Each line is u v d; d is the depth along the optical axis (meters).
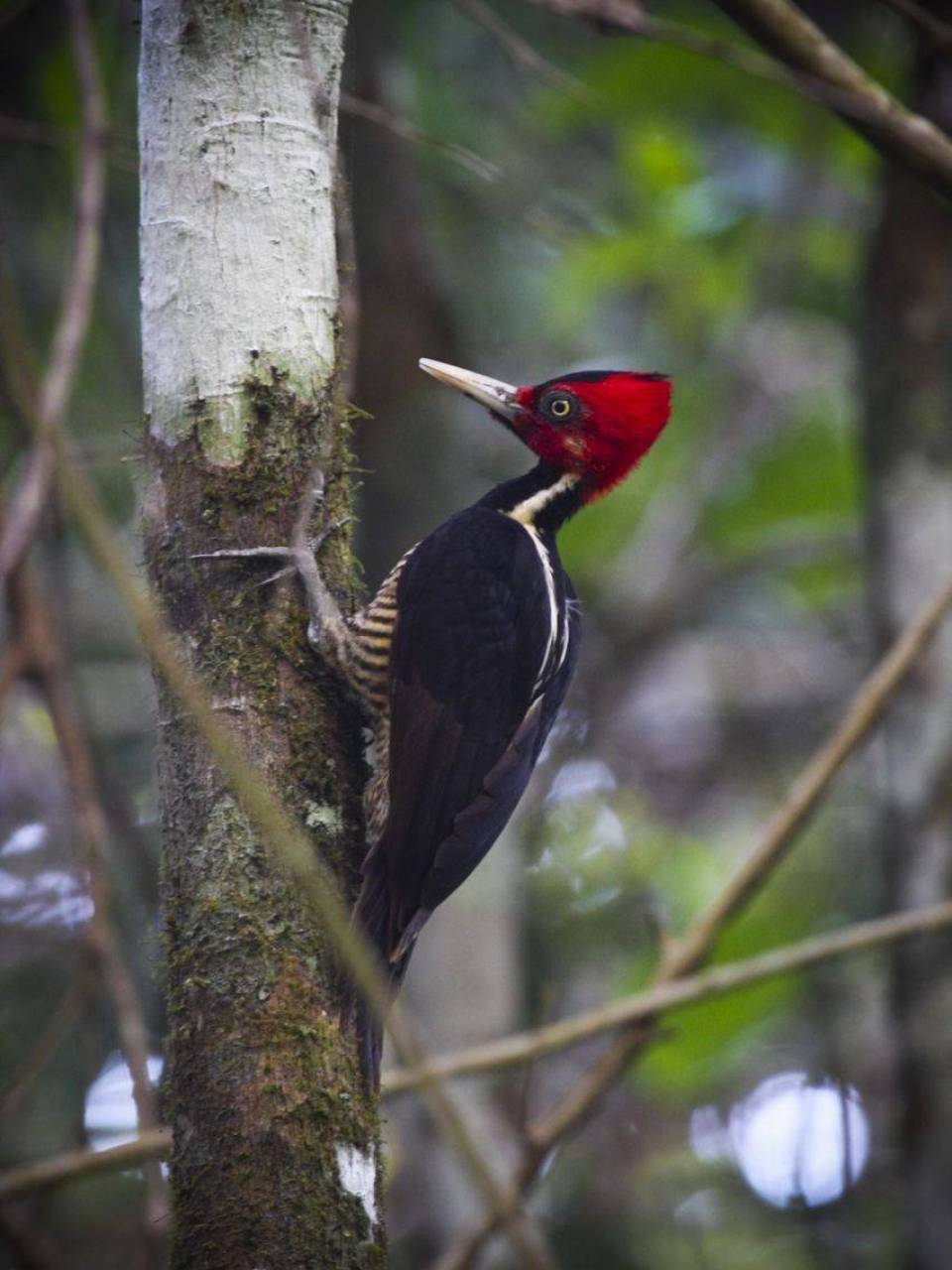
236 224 7.05
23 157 12.59
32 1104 11.89
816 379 16.03
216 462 7.04
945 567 11.26
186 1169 6.31
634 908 14.66
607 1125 14.62
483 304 14.40
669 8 12.91
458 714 8.61
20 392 6.71
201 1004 6.44
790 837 9.87
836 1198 11.86
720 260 14.46
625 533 15.95
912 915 9.65
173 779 6.77
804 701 17.11
